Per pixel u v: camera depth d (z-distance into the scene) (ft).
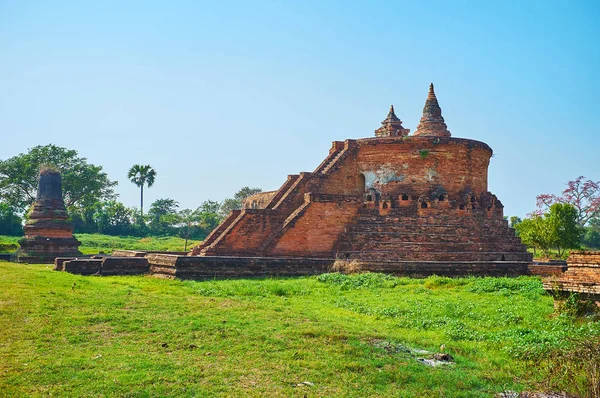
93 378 32.32
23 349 37.60
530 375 35.65
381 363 37.11
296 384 32.83
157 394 30.27
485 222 107.24
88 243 209.46
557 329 47.03
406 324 51.39
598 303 50.21
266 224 104.58
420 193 107.96
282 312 53.36
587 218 235.20
